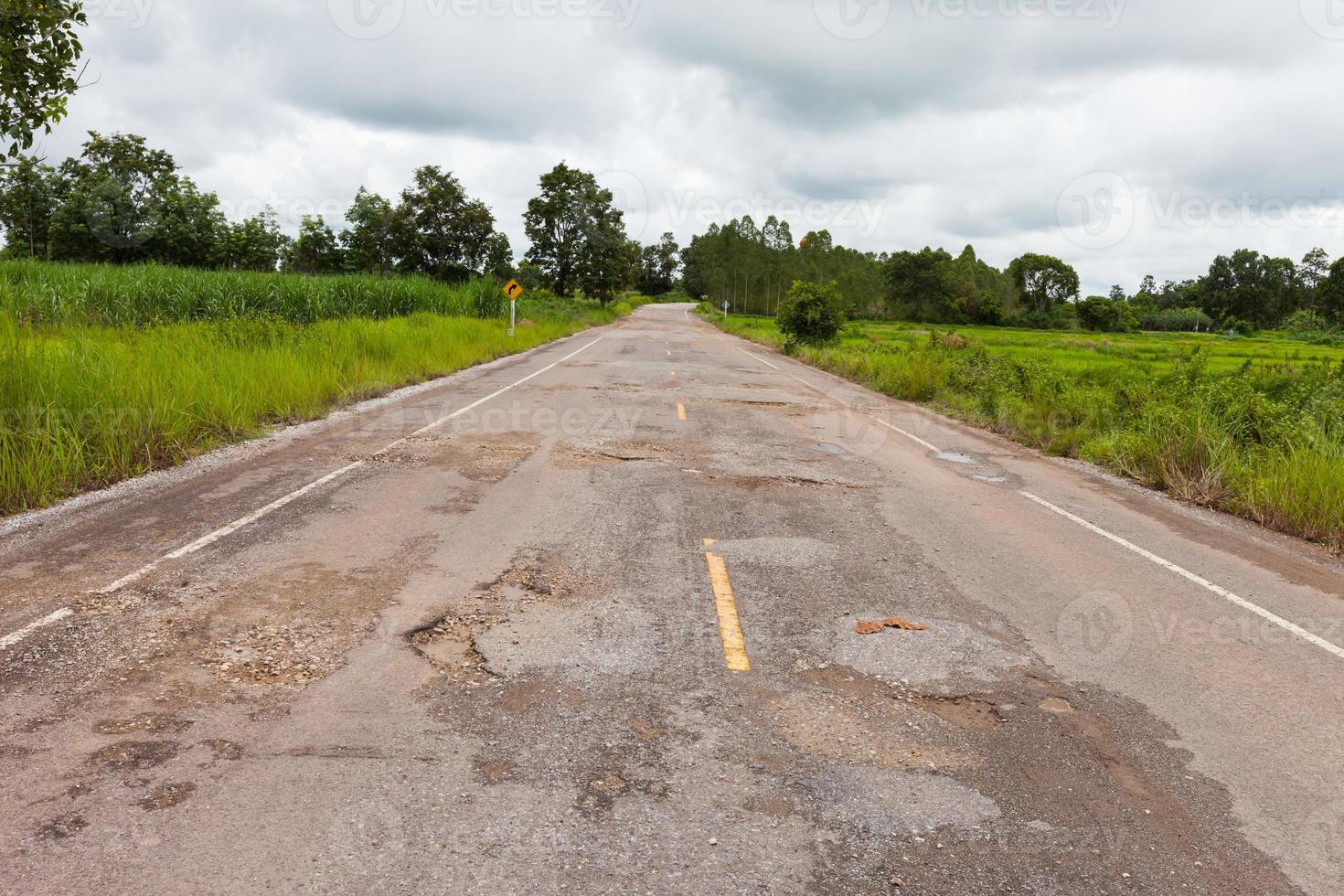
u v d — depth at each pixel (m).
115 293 19.44
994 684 4.04
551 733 3.37
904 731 3.54
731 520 6.87
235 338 14.51
